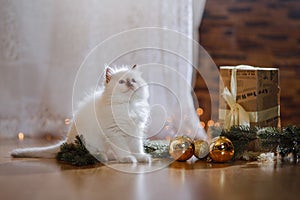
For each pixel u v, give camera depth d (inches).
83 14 76.9
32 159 59.9
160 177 51.9
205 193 46.6
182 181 50.3
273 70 61.8
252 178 51.3
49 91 78.6
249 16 82.2
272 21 82.0
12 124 79.0
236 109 60.9
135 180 50.7
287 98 82.4
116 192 46.8
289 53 82.2
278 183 49.5
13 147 68.3
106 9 76.6
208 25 82.3
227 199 45.1
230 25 82.2
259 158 59.0
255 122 60.6
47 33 78.0
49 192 46.7
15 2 77.7
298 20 81.7
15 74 78.7
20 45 78.3
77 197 45.4
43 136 78.9
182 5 75.3
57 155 59.6
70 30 77.4
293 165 56.9
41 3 77.7
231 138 59.6
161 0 75.5
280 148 59.0
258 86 60.2
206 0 82.1
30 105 79.1
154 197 45.6
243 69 60.6
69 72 77.9
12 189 47.5
